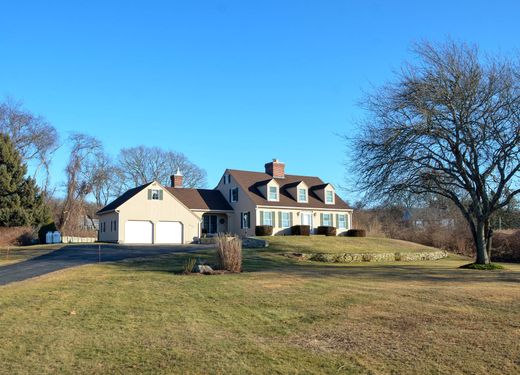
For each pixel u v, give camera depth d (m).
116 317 10.12
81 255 26.84
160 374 6.59
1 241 42.47
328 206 47.50
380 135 24.12
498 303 11.46
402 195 24.44
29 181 47.31
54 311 10.63
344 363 7.06
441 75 22.72
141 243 40.72
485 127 22.48
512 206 28.45
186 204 45.09
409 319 9.81
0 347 7.78
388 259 33.25
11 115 53.22
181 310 10.90
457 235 43.41
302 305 11.46
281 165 49.69
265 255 29.34
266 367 6.88
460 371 6.73
